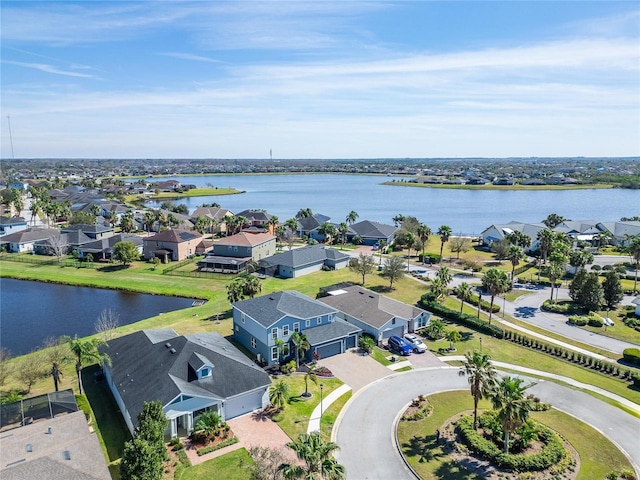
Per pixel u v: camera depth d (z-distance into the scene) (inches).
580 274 2906.0
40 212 6318.9
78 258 4200.3
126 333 2369.6
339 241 4963.1
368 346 2130.9
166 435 1453.0
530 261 4092.0
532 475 1291.8
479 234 5880.9
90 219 5511.8
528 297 3075.8
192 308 2800.2
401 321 2349.9
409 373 1950.1
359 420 1583.4
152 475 1160.8
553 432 1483.8
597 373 1980.8
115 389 1683.1
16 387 1781.5
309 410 1647.4
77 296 3181.6
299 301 2209.6
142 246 4429.1
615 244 4808.1
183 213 7111.2
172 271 3735.2
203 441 1446.9
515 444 1414.9
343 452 1405.0
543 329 2488.9
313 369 1959.9
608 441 1473.9
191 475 1288.1
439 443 1449.3
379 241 4566.9
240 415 1617.9
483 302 2915.8
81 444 1264.8
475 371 1425.9
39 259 4116.6
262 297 2274.9
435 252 4475.9
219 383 1592.0
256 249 3959.2
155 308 2923.2
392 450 1417.3
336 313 2304.4
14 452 1208.8
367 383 1857.8
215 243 4005.9
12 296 3179.1
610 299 2795.3
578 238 4785.9
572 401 1734.7
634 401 1740.9
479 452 1379.2
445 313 2650.1
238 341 2250.2
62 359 1830.7
